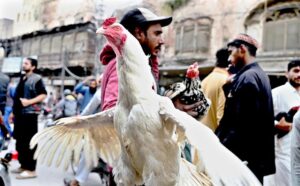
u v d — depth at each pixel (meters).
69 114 7.94
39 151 2.04
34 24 26.27
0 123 4.90
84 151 2.10
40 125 11.12
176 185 1.63
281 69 11.89
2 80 5.40
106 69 2.07
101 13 20.41
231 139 2.97
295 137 2.81
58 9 24.42
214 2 14.35
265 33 12.93
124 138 1.63
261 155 2.96
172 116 1.51
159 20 2.26
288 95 3.94
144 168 1.63
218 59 3.81
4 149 5.08
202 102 2.31
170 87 2.34
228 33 13.90
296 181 2.79
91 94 6.71
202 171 1.67
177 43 15.11
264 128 2.96
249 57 3.28
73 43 21.97
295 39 12.26
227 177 1.51
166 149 1.59
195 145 1.49
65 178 5.26
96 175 6.17
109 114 1.88
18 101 5.62
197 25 14.67
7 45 26.36
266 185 3.94
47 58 23.36
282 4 12.56
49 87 23.03
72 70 21.81
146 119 1.55
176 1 15.17
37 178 5.64
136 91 1.57
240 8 13.67
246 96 2.95
